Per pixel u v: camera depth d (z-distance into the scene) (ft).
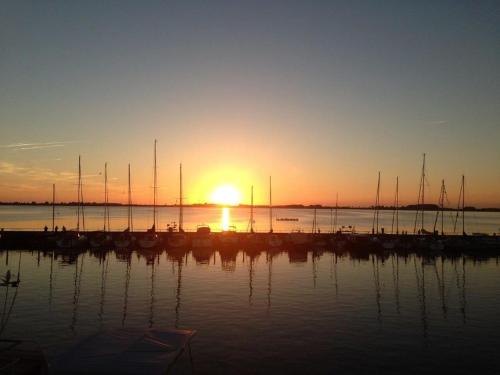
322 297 141.28
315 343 95.09
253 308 124.77
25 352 66.54
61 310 120.47
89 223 466.70
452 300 140.15
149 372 51.16
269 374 78.69
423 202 301.63
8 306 123.95
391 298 141.79
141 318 113.50
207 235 271.08
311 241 278.46
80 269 191.11
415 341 97.60
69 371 51.65
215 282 164.55
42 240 264.11
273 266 207.10
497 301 139.33
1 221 491.72
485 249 261.65
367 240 271.28
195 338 97.19
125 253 240.32
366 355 88.48
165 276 176.35
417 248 265.75
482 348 93.56
